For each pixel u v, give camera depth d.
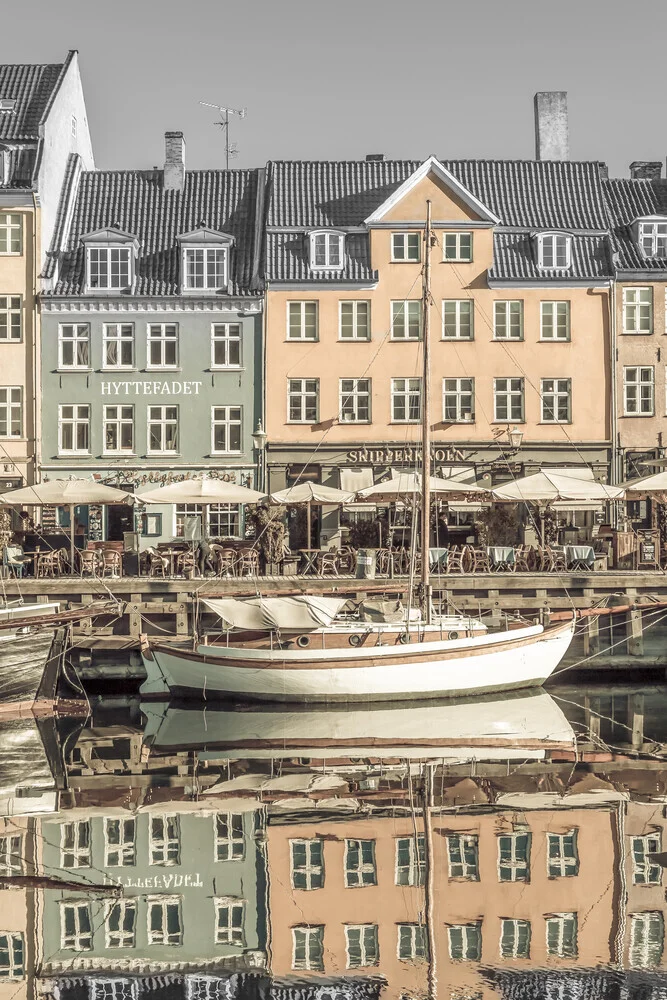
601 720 25.75
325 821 18.27
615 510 40.25
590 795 19.53
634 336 41.66
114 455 40.72
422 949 14.00
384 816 18.47
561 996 12.80
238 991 13.00
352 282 41.22
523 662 28.50
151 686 28.42
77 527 40.50
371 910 14.91
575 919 14.66
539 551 34.19
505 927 14.45
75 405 41.00
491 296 41.62
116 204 43.75
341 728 25.16
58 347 41.00
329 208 42.72
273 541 34.81
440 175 41.69
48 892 15.61
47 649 26.66
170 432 41.16
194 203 43.94
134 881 15.95
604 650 31.16
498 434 41.25
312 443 40.81
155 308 41.03
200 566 35.12
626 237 42.91
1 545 34.09
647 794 19.61
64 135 44.16
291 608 27.34
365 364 41.28
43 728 25.58
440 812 18.70
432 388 41.41
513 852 16.81
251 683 27.52
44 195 41.41
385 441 40.88
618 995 12.84
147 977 13.32
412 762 21.94
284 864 16.52
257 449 40.59
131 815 18.70
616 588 31.52
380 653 27.27
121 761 22.30
